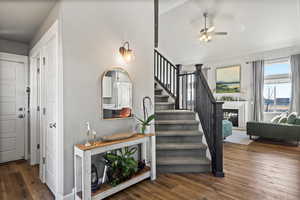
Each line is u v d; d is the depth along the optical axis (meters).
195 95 3.47
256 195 2.06
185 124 3.26
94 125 2.15
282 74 5.78
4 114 3.17
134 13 2.66
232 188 2.23
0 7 2.04
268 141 4.74
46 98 2.38
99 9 2.21
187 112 3.47
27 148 3.39
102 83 2.22
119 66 2.44
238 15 4.56
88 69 2.09
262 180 2.44
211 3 4.27
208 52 6.75
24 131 3.39
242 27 4.06
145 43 2.84
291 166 2.96
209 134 2.85
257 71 6.11
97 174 2.01
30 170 2.88
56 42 1.96
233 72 6.67
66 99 1.89
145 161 2.68
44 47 2.45
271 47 5.62
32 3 1.98
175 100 4.51
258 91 6.10
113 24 2.37
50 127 2.21
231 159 3.31
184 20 5.25
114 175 2.11
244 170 2.79
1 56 3.05
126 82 2.51
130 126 2.60
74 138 1.96
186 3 4.57
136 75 2.70
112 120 2.36
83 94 2.04
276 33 5.02
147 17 2.88
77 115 1.99
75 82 1.97
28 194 2.13
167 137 3.10
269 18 4.54
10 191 2.20
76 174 1.91
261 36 5.28
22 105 3.35
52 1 1.95
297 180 2.44
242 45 5.91
